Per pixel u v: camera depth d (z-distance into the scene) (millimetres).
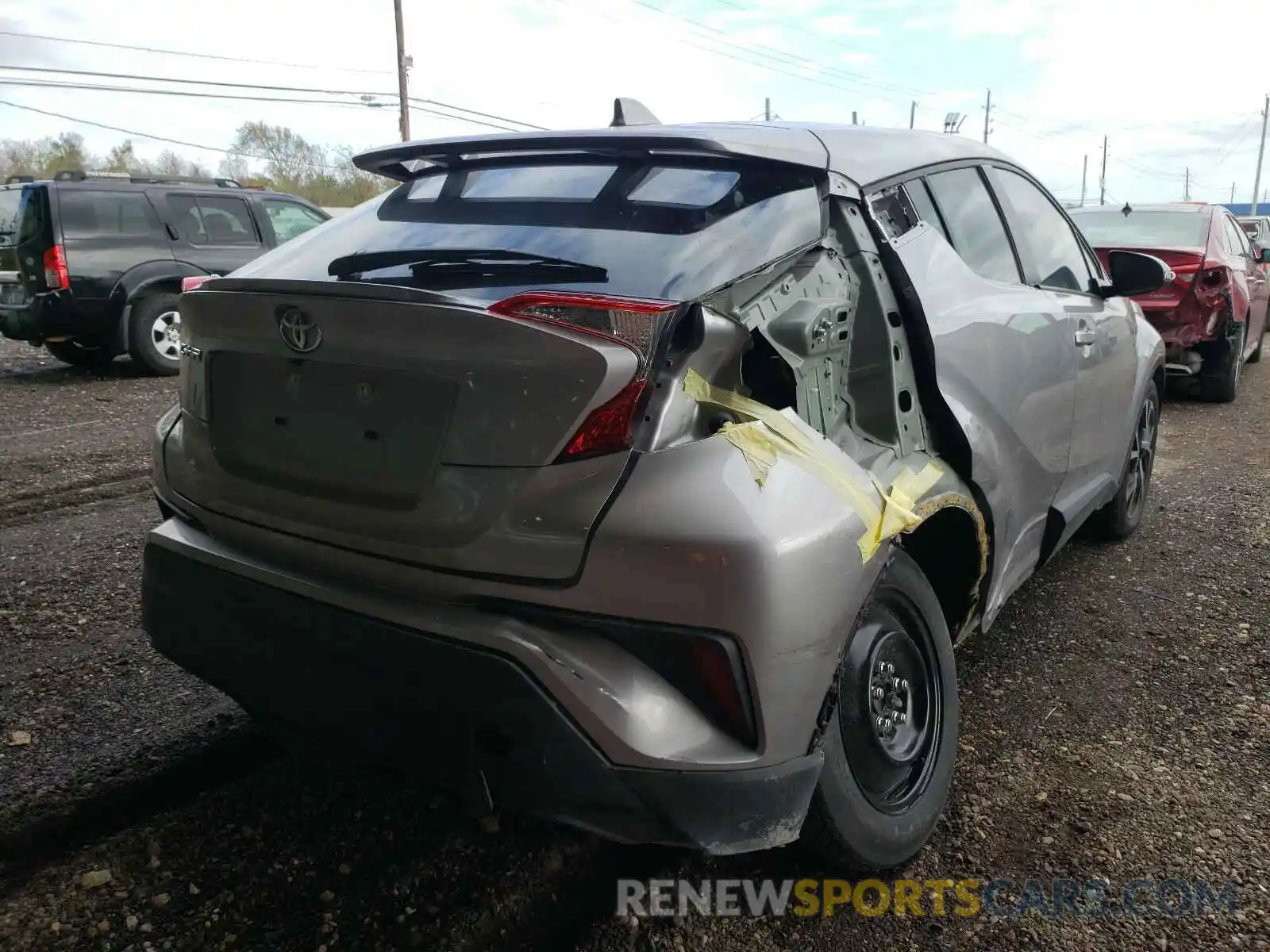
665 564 1808
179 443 2482
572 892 2377
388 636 1947
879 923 2301
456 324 1860
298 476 2141
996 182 3504
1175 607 4098
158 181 9812
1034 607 4109
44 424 7301
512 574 1881
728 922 2293
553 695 1806
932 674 2580
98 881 2326
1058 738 3086
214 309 2240
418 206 2596
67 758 2816
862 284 2434
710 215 2258
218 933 2186
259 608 2166
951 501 2514
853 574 2025
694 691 1869
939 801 2535
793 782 1965
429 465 1935
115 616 3793
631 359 1841
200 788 2725
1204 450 6973
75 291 9102
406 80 36562
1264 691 3381
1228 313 8250
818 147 2617
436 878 2385
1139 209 9203
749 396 2125
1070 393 3494
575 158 2535
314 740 2166
